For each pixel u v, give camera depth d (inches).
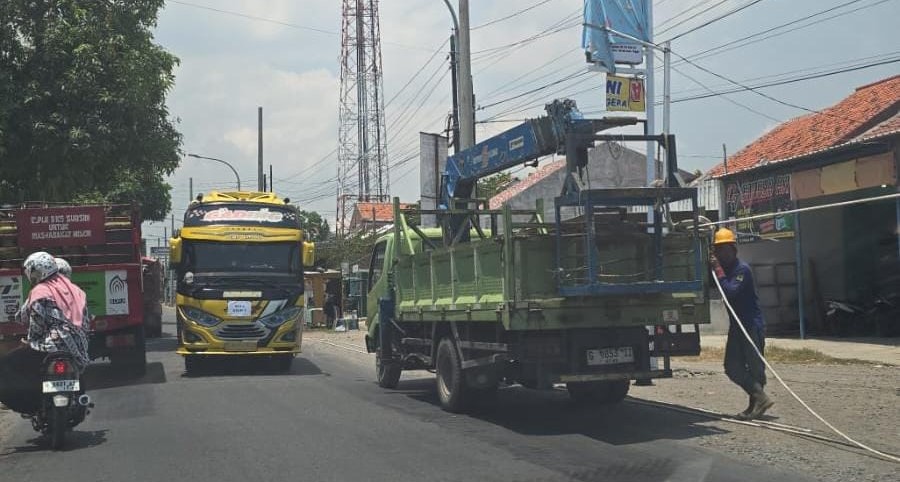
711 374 523.8
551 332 332.2
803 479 247.1
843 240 807.7
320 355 800.3
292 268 624.1
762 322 350.0
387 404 430.3
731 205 868.6
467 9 673.0
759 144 912.9
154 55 848.3
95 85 749.9
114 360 548.7
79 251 533.3
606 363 336.8
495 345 344.2
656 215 330.0
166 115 852.6
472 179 480.4
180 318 601.3
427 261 422.6
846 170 698.2
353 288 1641.2
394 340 486.9
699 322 341.4
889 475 250.5
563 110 390.3
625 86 631.8
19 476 271.3
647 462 273.3
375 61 1676.9
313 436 332.5
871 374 502.6
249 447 310.5
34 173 770.8
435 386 517.3
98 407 427.8
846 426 329.7
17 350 318.7
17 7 734.5
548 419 370.3
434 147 769.6
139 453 303.7
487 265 342.3
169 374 604.7
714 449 292.4
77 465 286.2
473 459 283.9
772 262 842.2
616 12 627.5
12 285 506.3
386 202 1726.1
